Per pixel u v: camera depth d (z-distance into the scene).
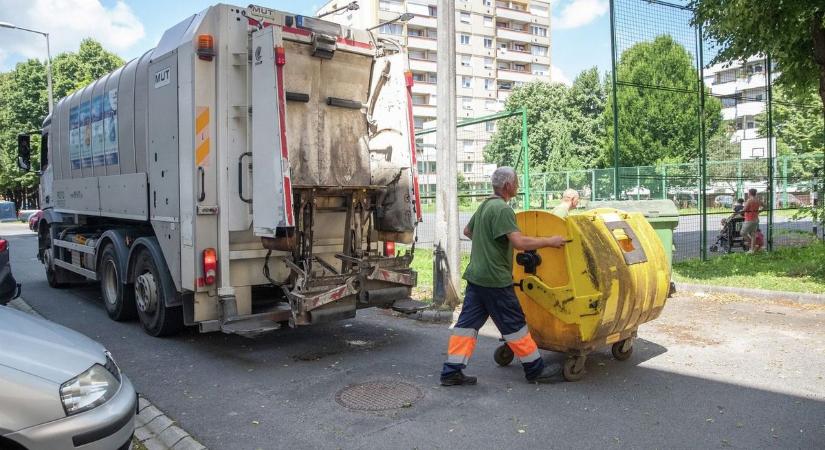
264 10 6.21
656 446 3.93
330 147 6.79
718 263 12.02
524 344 5.13
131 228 8.07
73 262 9.77
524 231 5.41
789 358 5.83
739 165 18.33
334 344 6.79
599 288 4.93
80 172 9.30
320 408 4.76
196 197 5.94
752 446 3.91
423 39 76.50
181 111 6.17
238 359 6.27
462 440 4.08
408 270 6.74
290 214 5.49
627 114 35.72
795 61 10.70
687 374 5.41
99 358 3.63
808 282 9.41
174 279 6.41
